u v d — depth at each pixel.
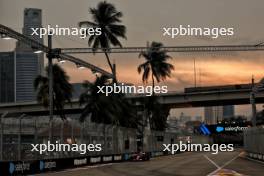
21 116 31.16
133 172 31.89
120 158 54.41
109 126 51.62
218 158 60.44
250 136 60.09
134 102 92.88
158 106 97.38
